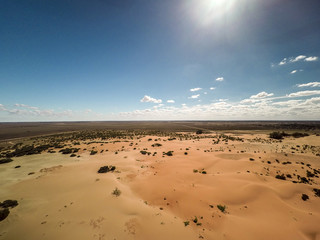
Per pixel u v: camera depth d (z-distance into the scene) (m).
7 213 17.67
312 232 15.55
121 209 18.56
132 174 31.33
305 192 23.33
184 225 16.00
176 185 25.88
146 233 14.73
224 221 16.91
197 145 63.53
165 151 52.69
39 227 15.62
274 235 14.96
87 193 22.78
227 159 42.12
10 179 29.19
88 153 50.47
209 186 25.56
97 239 13.91
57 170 34.03
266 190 23.25
